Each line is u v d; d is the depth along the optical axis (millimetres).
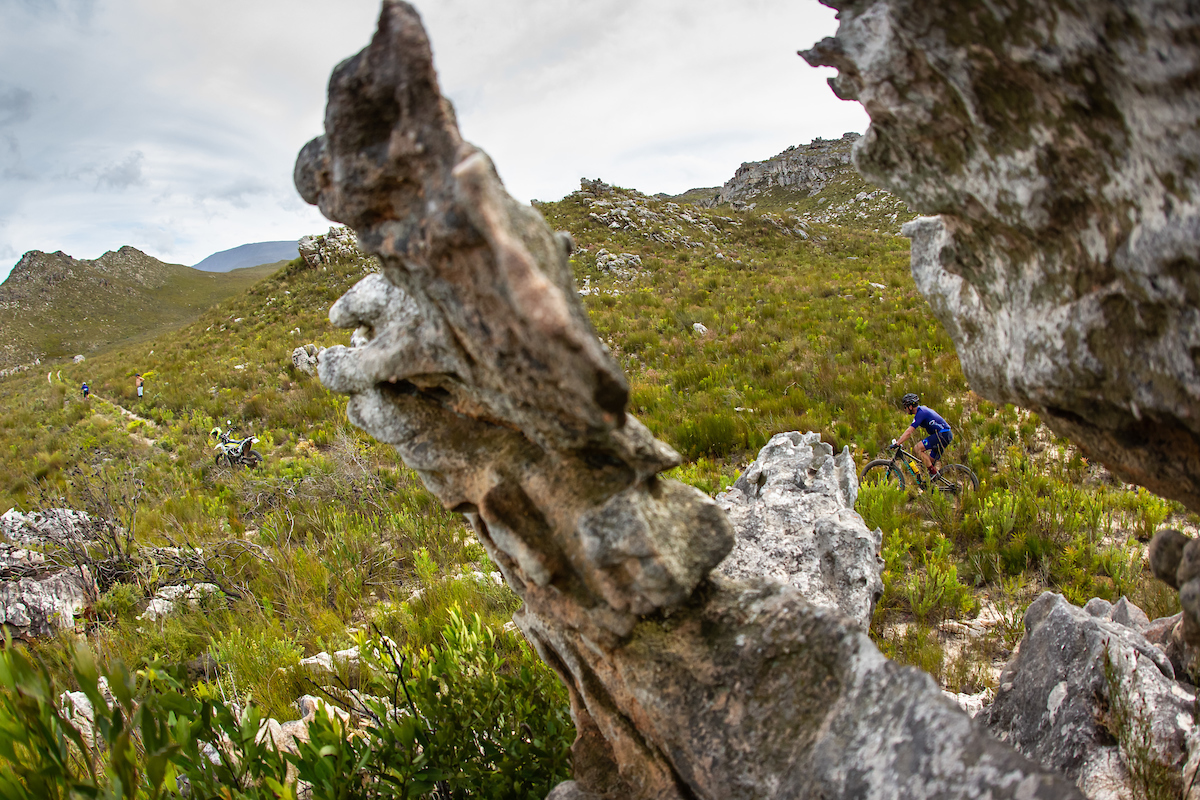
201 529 7719
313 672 4117
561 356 1273
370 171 1435
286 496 8594
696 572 1774
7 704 2047
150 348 29922
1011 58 1202
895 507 5863
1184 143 1060
